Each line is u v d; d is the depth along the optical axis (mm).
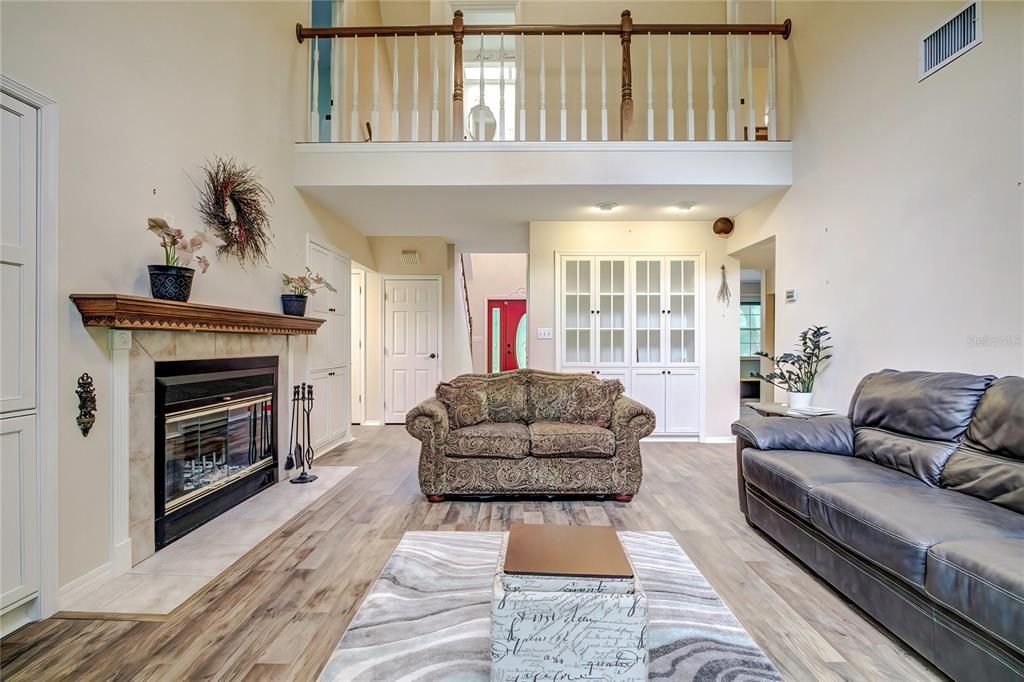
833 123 3279
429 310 6270
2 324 1638
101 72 2023
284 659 1556
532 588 1354
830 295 3320
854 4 3057
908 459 2133
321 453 4363
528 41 5070
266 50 3369
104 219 2037
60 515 1827
